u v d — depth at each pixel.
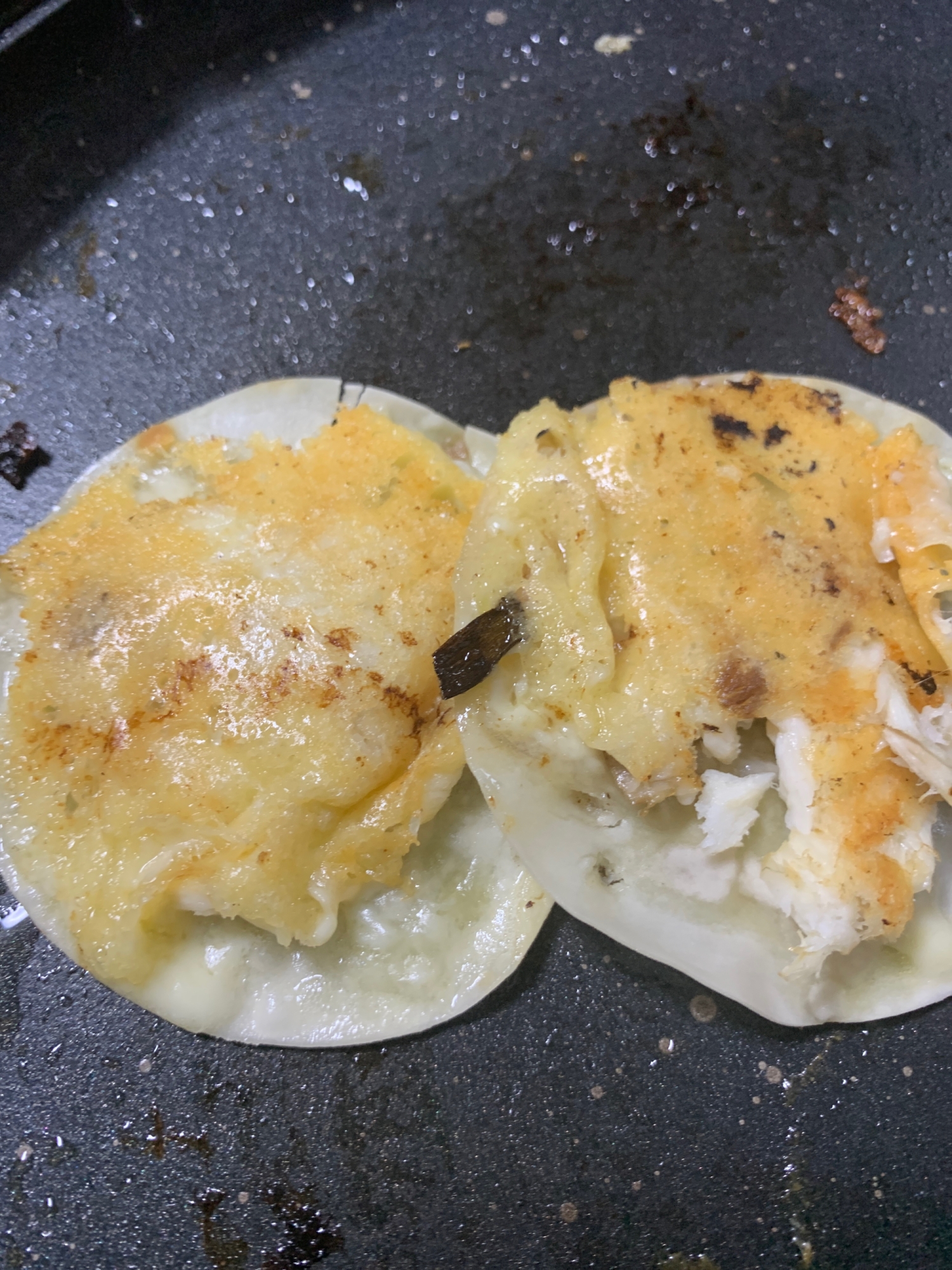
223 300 0.17
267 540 0.14
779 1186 0.14
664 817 0.13
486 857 0.14
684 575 0.13
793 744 0.13
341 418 0.15
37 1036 0.14
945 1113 0.14
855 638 0.13
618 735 0.13
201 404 0.17
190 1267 0.13
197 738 0.13
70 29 0.17
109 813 0.13
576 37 0.18
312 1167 0.14
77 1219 0.14
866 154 0.18
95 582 0.14
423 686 0.14
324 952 0.14
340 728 0.13
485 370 0.17
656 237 0.17
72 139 0.18
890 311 0.17
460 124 0.18
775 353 0.17
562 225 0.17
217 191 0.18
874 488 0.14
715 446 0.14
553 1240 0.13
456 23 0.18
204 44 0.18
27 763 0.14
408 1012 0.14
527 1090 0.14
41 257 0.17
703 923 0.13
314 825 0.13
